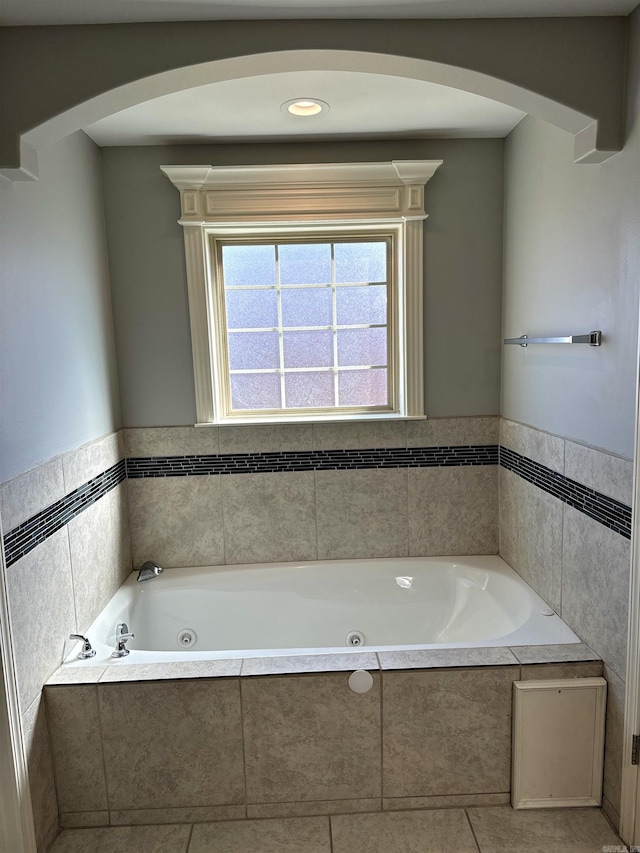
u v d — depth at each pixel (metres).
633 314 1.63
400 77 1.89
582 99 1.66
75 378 2.16
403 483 2.76
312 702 1.87
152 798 1.91
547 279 2.17
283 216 2.56
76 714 1.86
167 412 2.69
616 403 1.73
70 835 1.88
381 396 2.80
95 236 2.43
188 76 1.68
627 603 1.71
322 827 1.87
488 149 2.58
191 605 2.64
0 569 1.57
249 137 2.46
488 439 2.75
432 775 1.92
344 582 2.72
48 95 1.62
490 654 1.93
